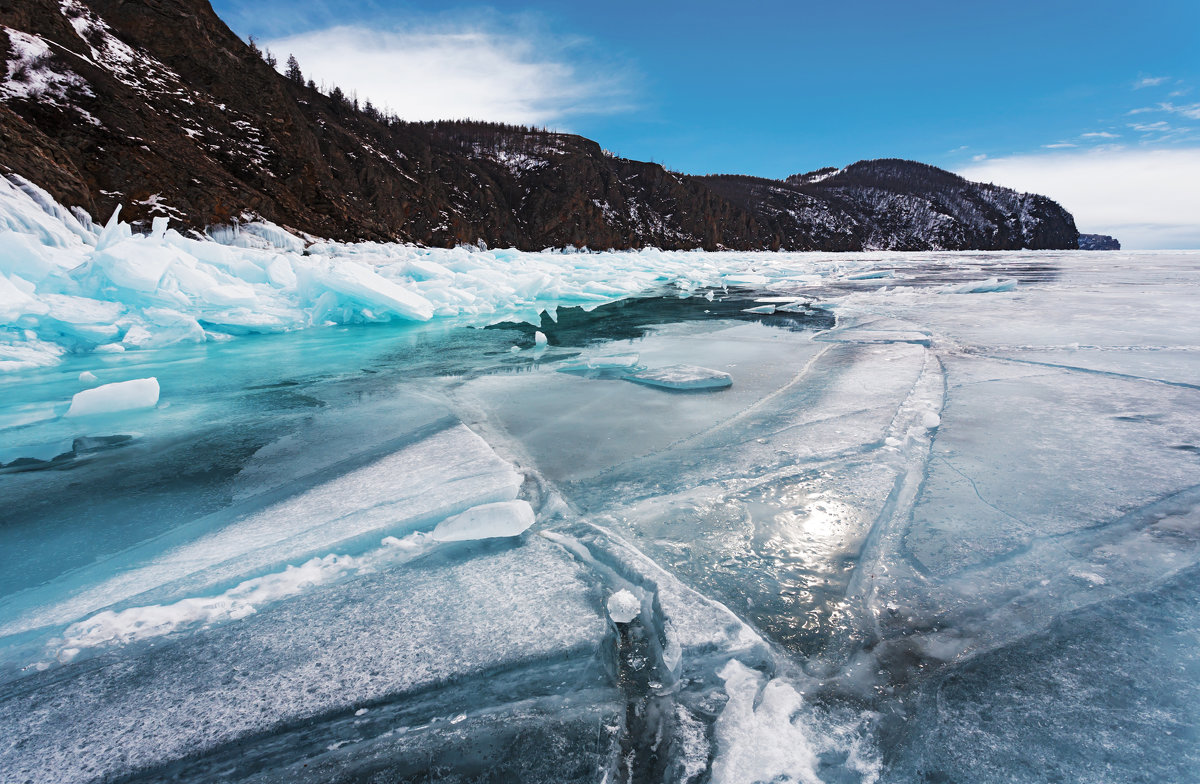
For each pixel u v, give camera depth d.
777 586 1.48
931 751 0.97
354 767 0.96
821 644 1.26
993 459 2.24
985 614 1.33
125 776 0.96
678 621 1.29
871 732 1.02
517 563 1.60
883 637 1.27
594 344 5.52
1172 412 2.71
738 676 1.16
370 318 7.19
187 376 4.30
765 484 2.09
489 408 3.28
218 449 2.70
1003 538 1.66
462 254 12.02
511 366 4.53
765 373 3.94
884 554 1.61
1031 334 4.88
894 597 1.42
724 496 2.01
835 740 1.00
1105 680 1.11
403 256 13.77
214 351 5.38
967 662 1.18
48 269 5.35
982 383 3.36
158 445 2.77
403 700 1.10
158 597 1.51
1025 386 3.25
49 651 1.31
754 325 6.45
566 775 0.94
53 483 2.33
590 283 11.02
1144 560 1.52
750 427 2.77
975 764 0.94
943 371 3.70
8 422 3.15
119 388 3.36
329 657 1.22
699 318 7.32
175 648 1.28
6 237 5.14
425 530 1.84
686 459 2.38
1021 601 1.38
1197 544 1.58
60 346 5.09
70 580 1.62
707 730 1.04
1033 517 1.77
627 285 11.80
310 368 4.59
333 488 2.19
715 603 1.36
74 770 0.97
